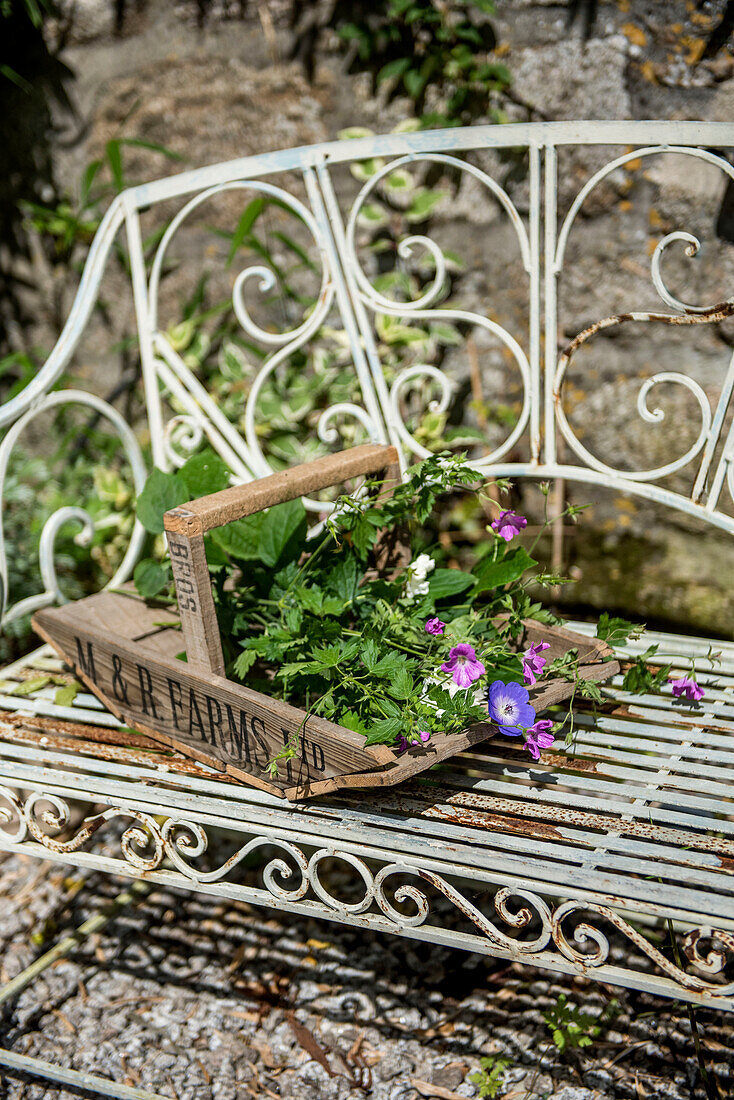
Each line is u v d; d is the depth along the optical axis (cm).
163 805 231
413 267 306
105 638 239
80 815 297
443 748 221
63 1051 252
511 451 310
